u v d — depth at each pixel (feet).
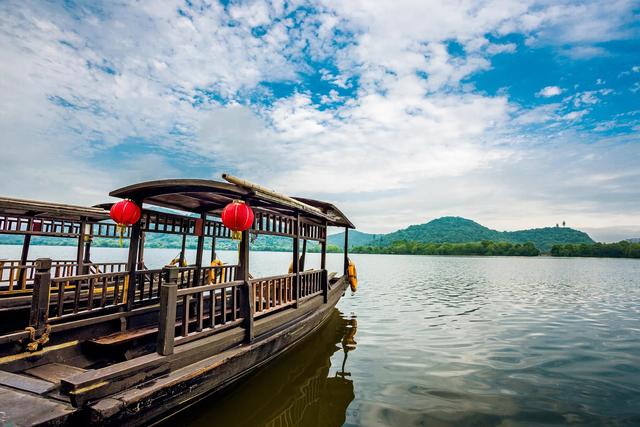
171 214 24.81
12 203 24.35
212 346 18.17
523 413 19.07
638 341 34.42
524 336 36.45
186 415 16.61
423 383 23.61
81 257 32.40
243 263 21.54
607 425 17.72
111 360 19.97
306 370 26.40
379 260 295.89
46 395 13.37
